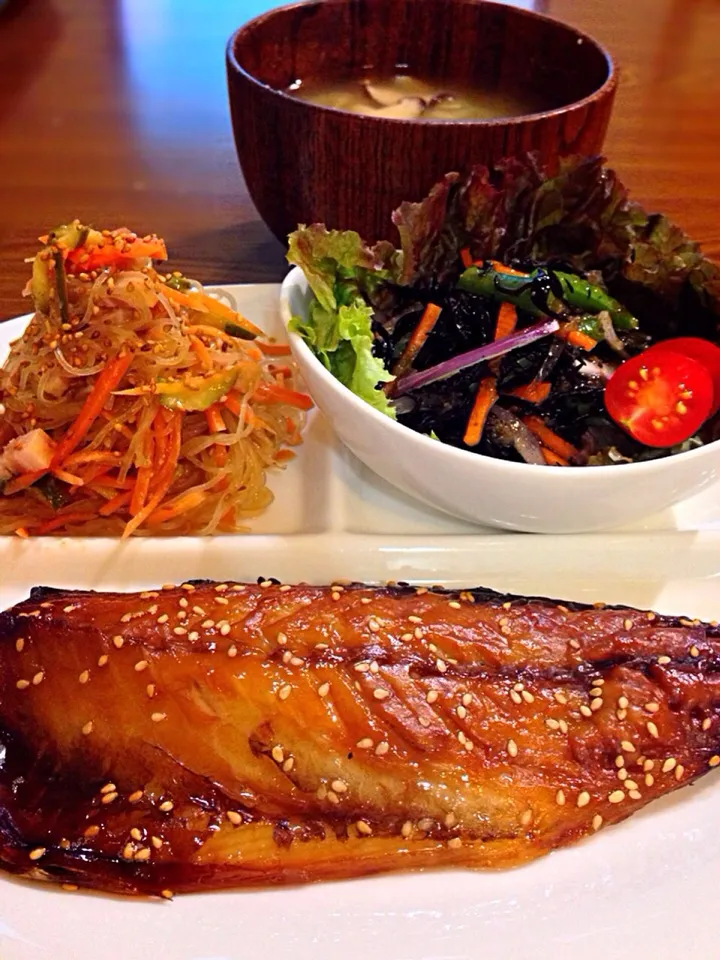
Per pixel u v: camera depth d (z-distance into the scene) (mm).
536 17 336
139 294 284
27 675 210
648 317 298
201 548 258
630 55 567
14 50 573
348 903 194
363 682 200
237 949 186
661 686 206
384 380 263
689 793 211
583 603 254
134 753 201
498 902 194
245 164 339
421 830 196
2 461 270
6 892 192
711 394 259
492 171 291
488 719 199
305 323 285
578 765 199
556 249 308
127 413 280
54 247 287
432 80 367
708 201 418
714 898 193
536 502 245
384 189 306
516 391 275
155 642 208
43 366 281
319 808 197
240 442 290
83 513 281
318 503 285
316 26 349
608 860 201
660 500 250
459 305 286
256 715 198
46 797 201
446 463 241
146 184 438
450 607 223
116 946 185
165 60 576
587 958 185
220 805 200
